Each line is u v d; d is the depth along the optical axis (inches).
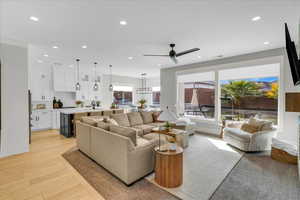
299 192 80.5
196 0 78.5
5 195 77.9
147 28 111.3
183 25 106.6
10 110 128.3
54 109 238.2
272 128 143.9
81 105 274.2
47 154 133.0
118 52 169.9
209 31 116.0
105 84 325.7
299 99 113.2
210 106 218.8
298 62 84.0
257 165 112.2
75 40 133.6
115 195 78.1
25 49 135.8
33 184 87.6
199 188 84.3
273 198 76.0
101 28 111.1
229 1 79.1
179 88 250.5
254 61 167.8
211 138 185.0
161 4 82.0
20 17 94.5
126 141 84.3
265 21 100.0
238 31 115.6
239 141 140.6
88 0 78.0
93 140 116.8
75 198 75.9
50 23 102.7
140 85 400.8
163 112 112.0
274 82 165.8
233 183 89.1
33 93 231.0
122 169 88.0
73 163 115.0
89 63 225.8
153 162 101.0
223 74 196.5
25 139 136.9
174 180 84.7
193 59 200.7
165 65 240.4
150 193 79.8
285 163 115.1
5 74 125.3
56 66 243.9
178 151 88.6
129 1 79.3
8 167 108.1
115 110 238.8
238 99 192.4
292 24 103.3
